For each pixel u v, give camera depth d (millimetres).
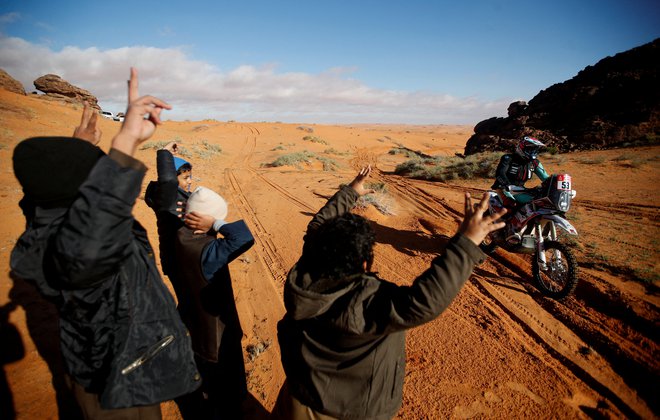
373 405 1547
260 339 3693
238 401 2393
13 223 5777
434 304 1247
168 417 2709
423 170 17625
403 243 6559
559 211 4391
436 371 3232
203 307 2076
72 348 1504
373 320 1365
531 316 4059
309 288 1441
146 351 1547
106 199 1194
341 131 73250
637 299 4012
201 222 1975
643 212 7645
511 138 32312
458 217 8453
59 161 1295
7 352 3125
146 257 1610
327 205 2004
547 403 2855
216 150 27828
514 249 4855
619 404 2834
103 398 1464
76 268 1198
